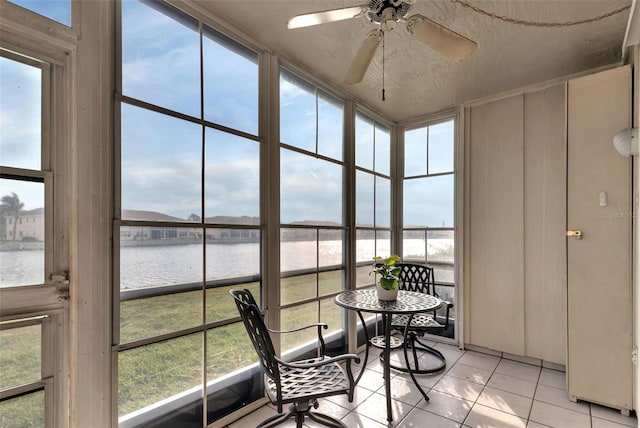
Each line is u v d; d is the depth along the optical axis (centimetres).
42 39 123
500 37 204
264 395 211
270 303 216
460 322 312
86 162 133
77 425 129
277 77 222
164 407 158
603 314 205
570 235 217
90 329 134
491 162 298
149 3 156
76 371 130
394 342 251
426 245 346
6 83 118
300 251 244
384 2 138
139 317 150
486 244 299
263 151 214
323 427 188
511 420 195
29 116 123
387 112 339
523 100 281
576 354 214
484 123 303
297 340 238
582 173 214
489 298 296
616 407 200
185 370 168
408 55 226
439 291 334
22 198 121
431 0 169
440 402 216
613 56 228
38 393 124
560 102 264
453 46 147
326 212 270
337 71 252
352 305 207
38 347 124
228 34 192
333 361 159
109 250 140
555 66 243
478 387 236
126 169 146
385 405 212
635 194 194
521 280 280
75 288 130
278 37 208
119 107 144
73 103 131
